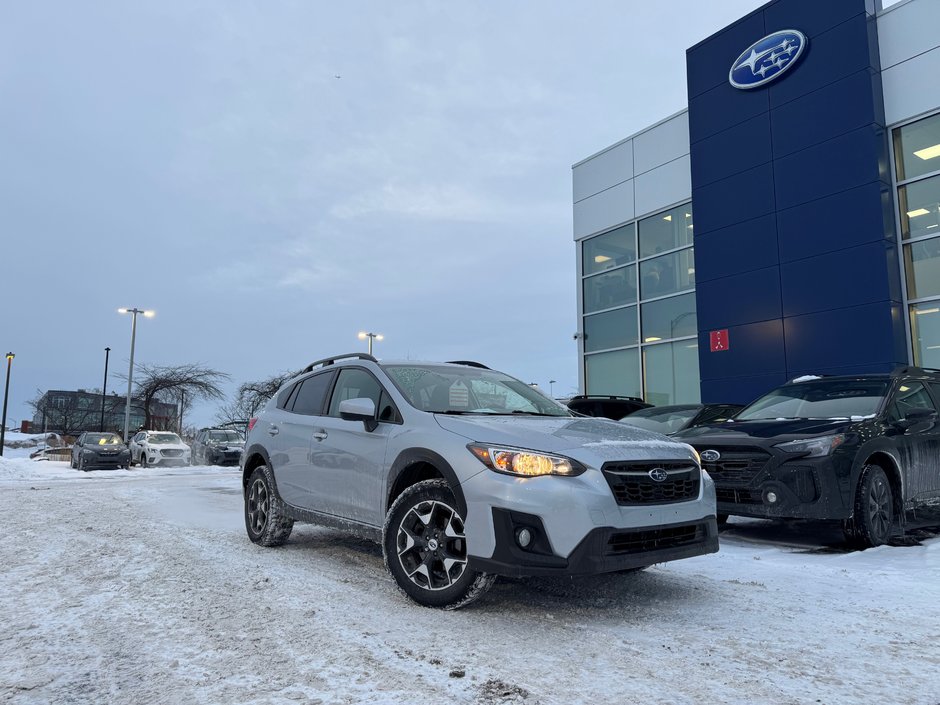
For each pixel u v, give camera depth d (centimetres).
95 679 269
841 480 548
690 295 1449
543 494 343
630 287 1599
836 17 1191
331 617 354
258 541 583
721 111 1362
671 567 491
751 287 1276
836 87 1180
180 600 389
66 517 789
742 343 1282
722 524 707
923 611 370
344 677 269
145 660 290
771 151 1266
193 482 1532
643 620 354
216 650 302
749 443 588
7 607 377
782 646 312
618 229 1647
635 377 1568
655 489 369
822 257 1172
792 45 1235
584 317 1719
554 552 337
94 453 2353
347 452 475
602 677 271
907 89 1124
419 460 401
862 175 1132
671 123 1510
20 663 287
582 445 368
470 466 368
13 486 1429
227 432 2738
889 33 1155
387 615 361
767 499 569
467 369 540
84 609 371
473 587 359
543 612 370
